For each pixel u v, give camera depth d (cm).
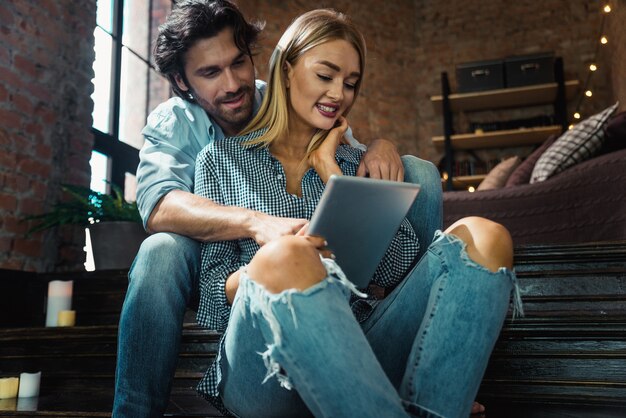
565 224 295
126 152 425
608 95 621
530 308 193
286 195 122
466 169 640
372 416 82
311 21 124
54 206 300
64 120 340
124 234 281
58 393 189
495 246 96
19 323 261
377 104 667
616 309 186
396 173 137
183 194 131
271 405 104
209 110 172
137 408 121
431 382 92
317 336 84
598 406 146
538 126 632
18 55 308
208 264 120
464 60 691
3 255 290
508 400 155
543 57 624
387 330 106
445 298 95
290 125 129
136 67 448
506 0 695
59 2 341
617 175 281
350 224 95
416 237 129
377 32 687
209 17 162
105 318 251
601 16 638
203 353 183
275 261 88
